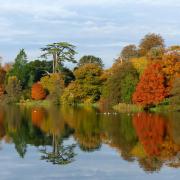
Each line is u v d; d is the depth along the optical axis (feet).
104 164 121.80
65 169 116.57
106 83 362.74
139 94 306.55
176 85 289.53
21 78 528.22
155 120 235.81
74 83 427.74
